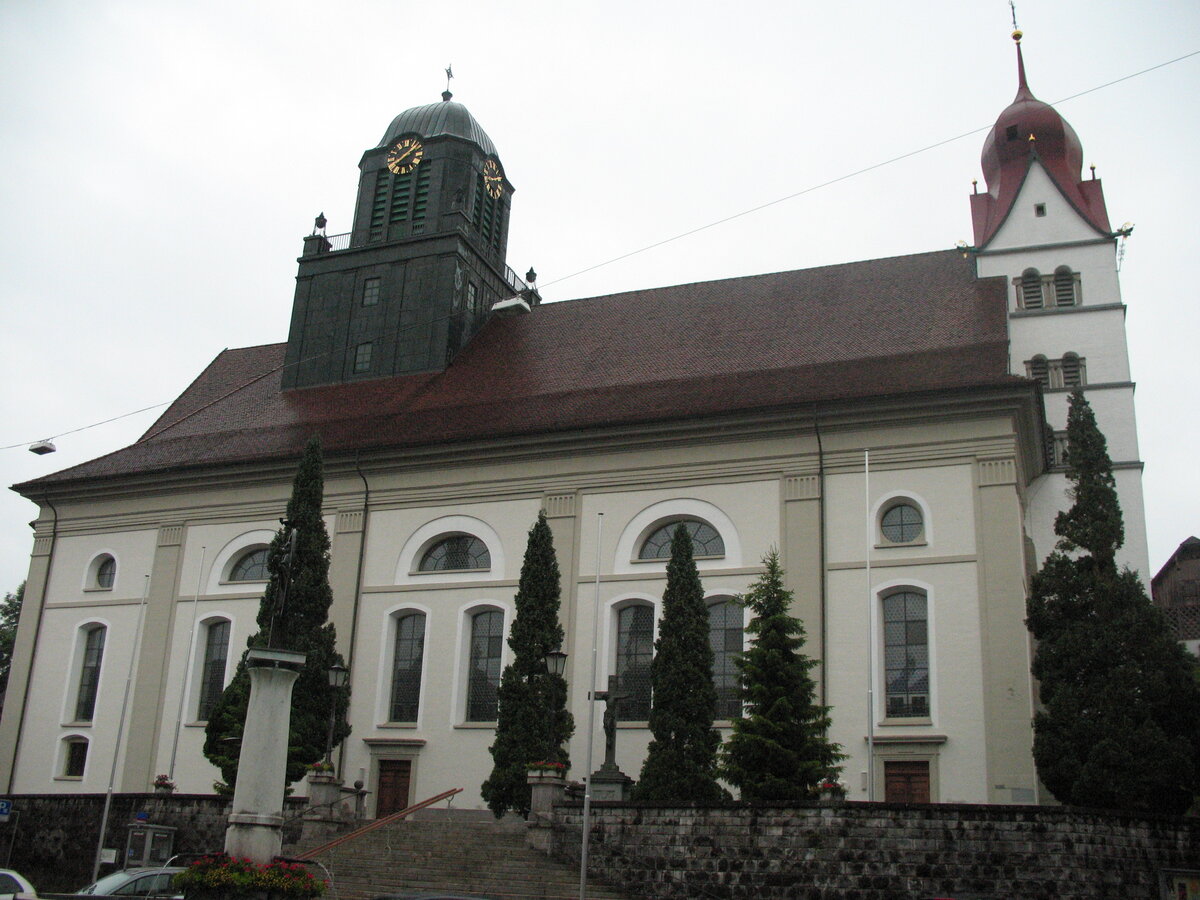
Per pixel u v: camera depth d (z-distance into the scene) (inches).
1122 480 1756.9
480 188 2209.6
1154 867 1058.1
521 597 1482.5
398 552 1727.4
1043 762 1213.1
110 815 1438.2
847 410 1505.9
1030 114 1962.4
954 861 1024.9
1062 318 1844.2
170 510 1911.9
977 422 1456.7
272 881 801.6
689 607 1354.6
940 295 1754.4
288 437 1911.9
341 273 2134.6
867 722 1393.9
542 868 1165.1
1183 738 1146.0
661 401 1667.1
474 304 2110.0
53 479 2000.5
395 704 1669.5
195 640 1804.9
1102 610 1222.9
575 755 1515.7
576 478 1647.4
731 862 1092.5
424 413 1857.8
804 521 1502.2
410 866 1214.9
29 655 1936.5
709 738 1312.7
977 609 1389.0
